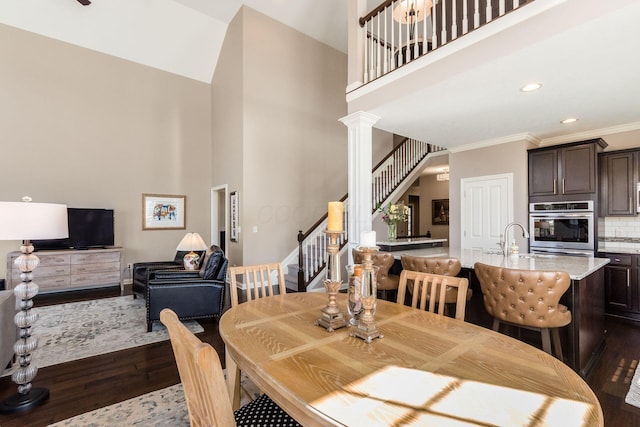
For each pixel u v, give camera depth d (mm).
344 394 901
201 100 6863
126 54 5953
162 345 3000
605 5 1894
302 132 6461
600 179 4141
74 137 5480
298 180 6367
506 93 3033
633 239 4105
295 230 6301
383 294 3365
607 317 3834
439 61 2793
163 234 6336
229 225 6164
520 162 4562
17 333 2736
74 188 5473
